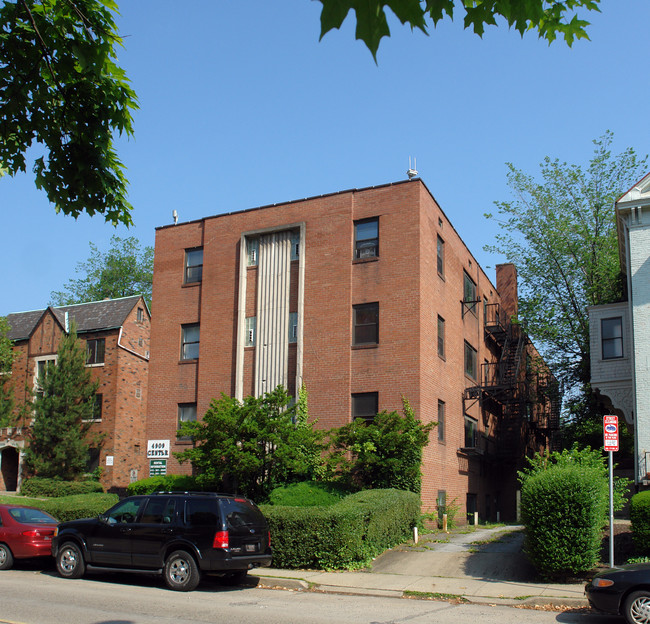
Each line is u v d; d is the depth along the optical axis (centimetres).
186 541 1304
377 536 1694
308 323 2442
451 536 2061
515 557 1616
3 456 3816
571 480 1397
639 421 2108
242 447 2016
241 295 2597
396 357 2292
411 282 2323
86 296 6184
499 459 3312
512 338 3678
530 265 3681
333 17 313
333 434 2167
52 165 771
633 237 2238
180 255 2816
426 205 2459
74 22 701
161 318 2789
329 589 1349
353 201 2480
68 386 3406
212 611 1073
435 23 356
